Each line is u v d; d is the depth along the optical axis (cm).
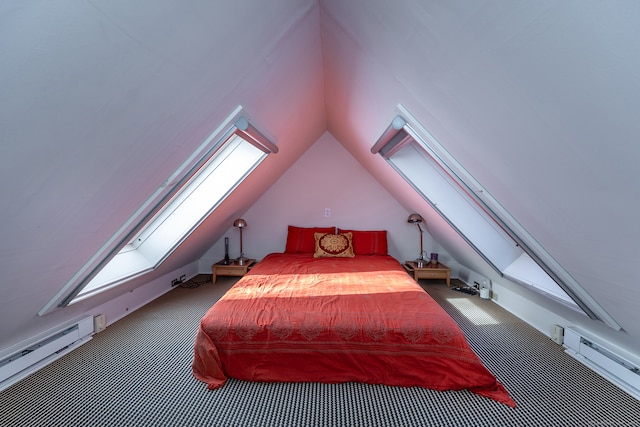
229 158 272
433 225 341
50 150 88
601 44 51
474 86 91
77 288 178
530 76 70
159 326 253
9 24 56
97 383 172
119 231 168
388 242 414
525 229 151
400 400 158
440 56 93
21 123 74
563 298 192
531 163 102
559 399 155
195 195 278
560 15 53
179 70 102
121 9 69
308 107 267
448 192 261
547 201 114
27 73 65
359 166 412
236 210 359
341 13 130
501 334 234
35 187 95
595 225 102
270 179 367
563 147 83
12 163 82
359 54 149
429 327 172
